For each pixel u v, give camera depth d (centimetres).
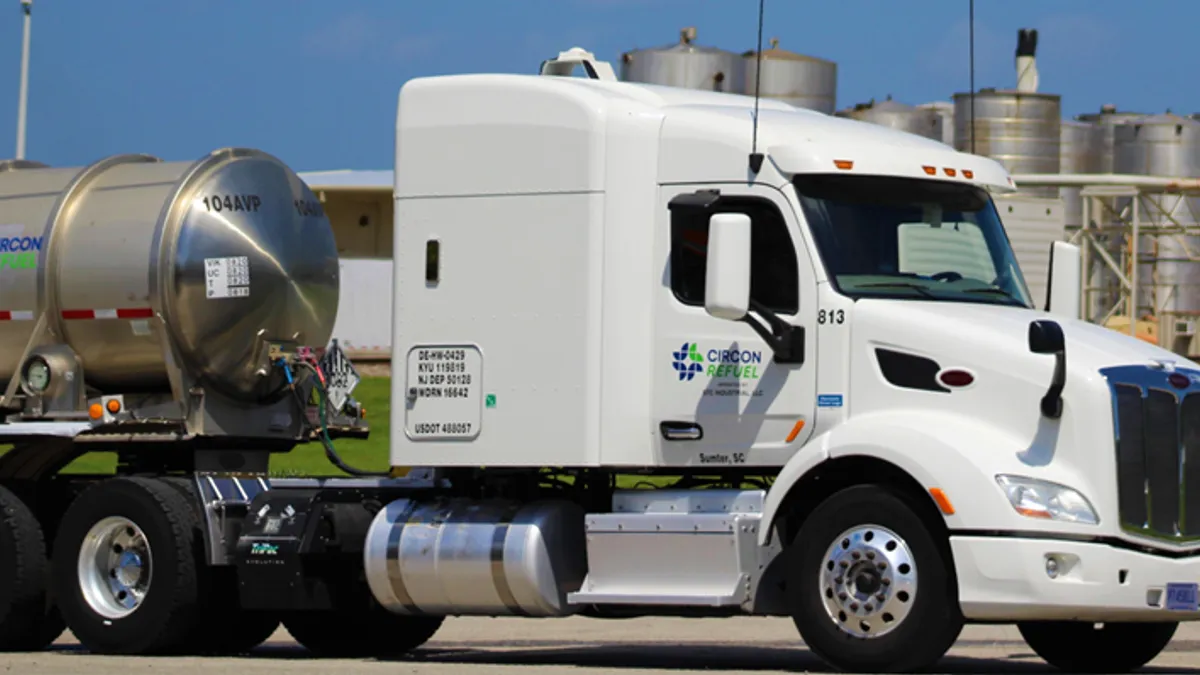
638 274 1343
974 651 1631
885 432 1235
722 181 1323
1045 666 1480
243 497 1546
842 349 1281
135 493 1529
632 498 1359
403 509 1431
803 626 1255
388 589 1423
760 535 1280
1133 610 1198
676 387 1329
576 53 1490
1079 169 5788
